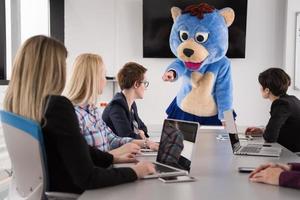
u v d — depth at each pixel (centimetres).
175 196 125
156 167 164
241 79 464
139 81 294
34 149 138
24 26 424
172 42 466
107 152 188
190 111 469
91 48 488
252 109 466
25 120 139
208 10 453
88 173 132
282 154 219
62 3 481
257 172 150
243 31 456
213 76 461
